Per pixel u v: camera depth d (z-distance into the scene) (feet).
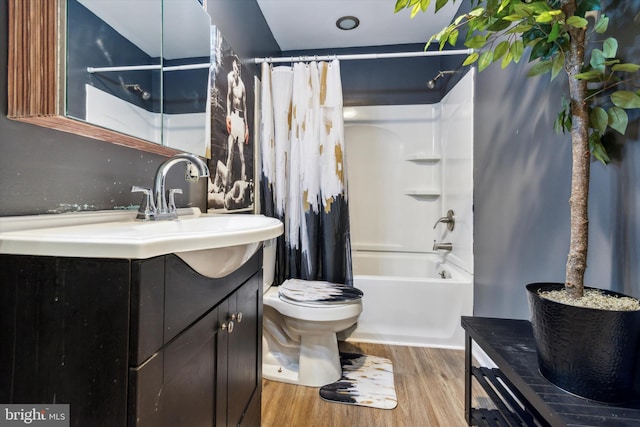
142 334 1.56
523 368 2.74
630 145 2.69
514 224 4.67
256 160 6.50
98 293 1.57
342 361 5.74
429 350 6.18
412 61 8.70
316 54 8.93
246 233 2.20
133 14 3.05
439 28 7.86
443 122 8.22
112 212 2.86
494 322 3.86
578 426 2.02
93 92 2.49
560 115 2.82
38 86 2.08
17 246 1.64
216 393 2.40
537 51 2.87
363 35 8.20
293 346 5.56
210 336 2.29
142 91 3.17
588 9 2.60
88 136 2.67
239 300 2.87
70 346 1.60
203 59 4.36
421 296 6.37
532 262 4.18
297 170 6.45
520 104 4.52
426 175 8.88
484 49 5.76
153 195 3.15
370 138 9.34
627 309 2.21
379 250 9.20
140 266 1.55
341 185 6.38
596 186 3.10
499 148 5.18
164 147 3.51
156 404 1.66
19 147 2.09
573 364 2.32
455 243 7.30
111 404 1.55
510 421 3.14
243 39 5.94
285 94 6.56
